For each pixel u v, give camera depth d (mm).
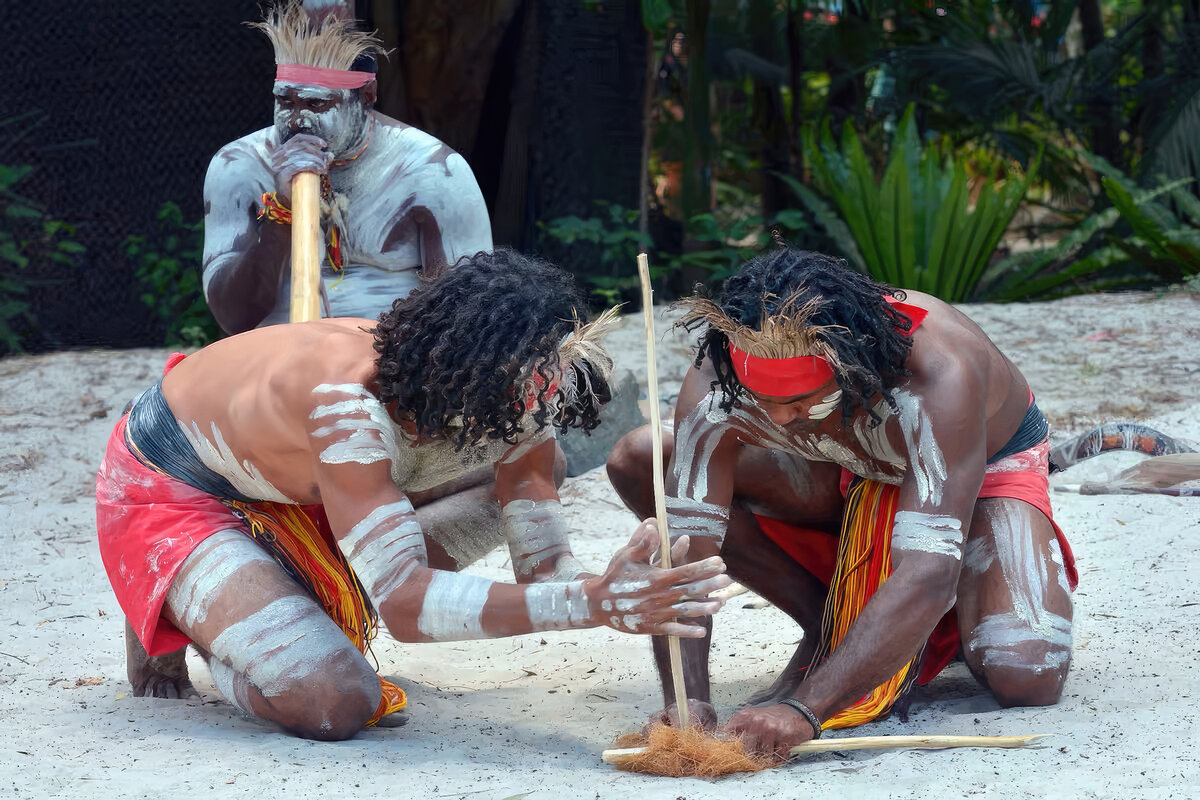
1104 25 28859
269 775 5023
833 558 6680
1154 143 21547
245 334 6055
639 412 12672
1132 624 7184
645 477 6523
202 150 18625
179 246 18641
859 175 20266
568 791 4832
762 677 6977
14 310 17969
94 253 18625
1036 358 15180
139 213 18641
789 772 5051
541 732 6012
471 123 18953
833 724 5625
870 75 24922
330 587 6137
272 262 8125
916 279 20109
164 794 4816
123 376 15500
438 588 5195
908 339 5348
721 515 5781
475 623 5117
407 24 18531
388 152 8359
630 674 7133
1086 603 7629
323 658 5602
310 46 7918
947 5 23734
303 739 5621
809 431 5668
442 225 8367
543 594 5059
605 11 19250
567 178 19516
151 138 18547
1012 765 4965
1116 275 20609
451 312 5125
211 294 8289
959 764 4984
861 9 23656
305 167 7688
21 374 15617
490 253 5344
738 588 5707
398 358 5203
